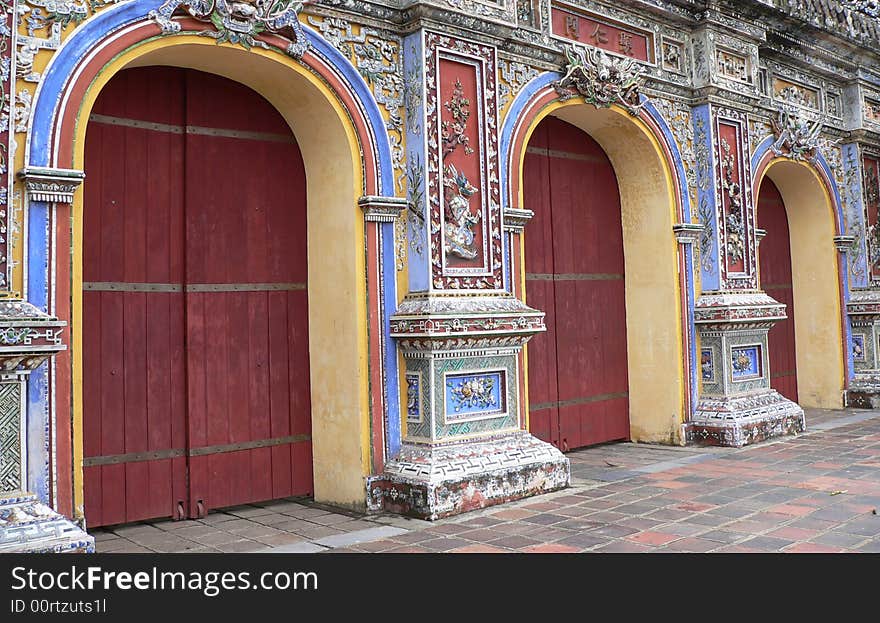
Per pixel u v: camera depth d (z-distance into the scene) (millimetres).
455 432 6695
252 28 6148
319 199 7051
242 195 6965
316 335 7074
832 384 12125
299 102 6852
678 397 9414
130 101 6426
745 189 10039
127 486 6285
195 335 6680
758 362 9961
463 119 7102
